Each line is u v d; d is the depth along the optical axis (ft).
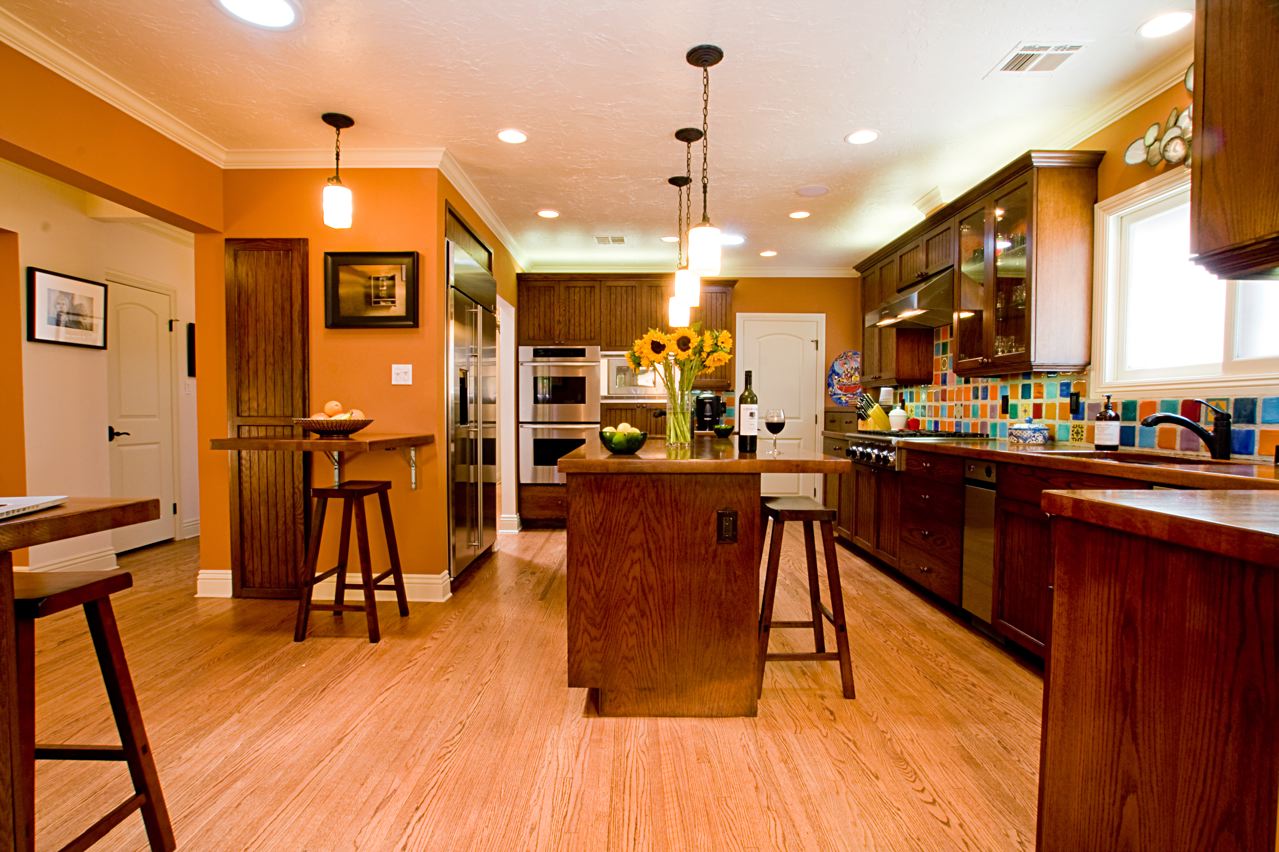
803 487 18.16
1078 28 6.92
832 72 7.78
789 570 12.72
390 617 9.68
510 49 7.25
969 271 11.30
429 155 10.18
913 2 6.43
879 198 12.59
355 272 10.34
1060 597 3.45
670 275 17.62
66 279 11.88
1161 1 6.44
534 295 17.63
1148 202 8.42
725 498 6.57
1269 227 4.46
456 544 11.32
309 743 6.02
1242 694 2.45
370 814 4.99
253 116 9.00
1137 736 2.94
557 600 10.59
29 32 6.89
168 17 6.64
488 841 4.70
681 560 6.57
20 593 3.89
